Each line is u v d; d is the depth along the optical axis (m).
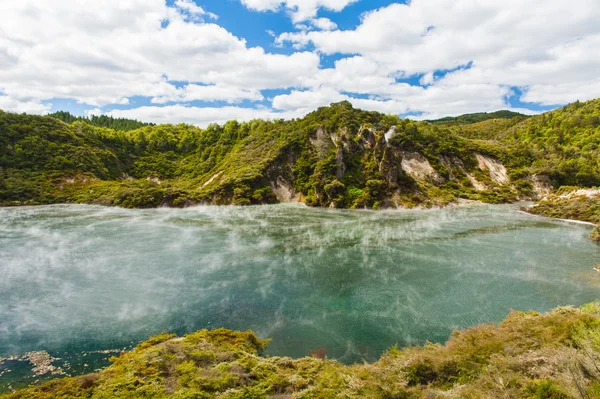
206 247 45.09
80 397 13.84
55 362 20.16
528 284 32.28
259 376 15.92
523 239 49.81
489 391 12.74
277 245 46.41
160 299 28.98
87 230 55.53
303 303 28.47
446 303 28.38
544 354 14.53
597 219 60.47
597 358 12.52
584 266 37.44
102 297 29.22
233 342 20.59
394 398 13.75
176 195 91.38
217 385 14.51
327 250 43.91
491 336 18.31
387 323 25.22
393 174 94.38
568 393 11.20
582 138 147.38
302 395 14.06
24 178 99.19
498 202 93.31
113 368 16.47
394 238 50.69
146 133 162.38
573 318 17.61
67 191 99.69
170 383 14.80
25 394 14.26
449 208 84.50
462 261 39.22
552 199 83.94
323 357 21.00
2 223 61.34
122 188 96.12
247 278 33.88
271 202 99.00
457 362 15.85
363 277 34.22
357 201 88.50
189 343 19.20
